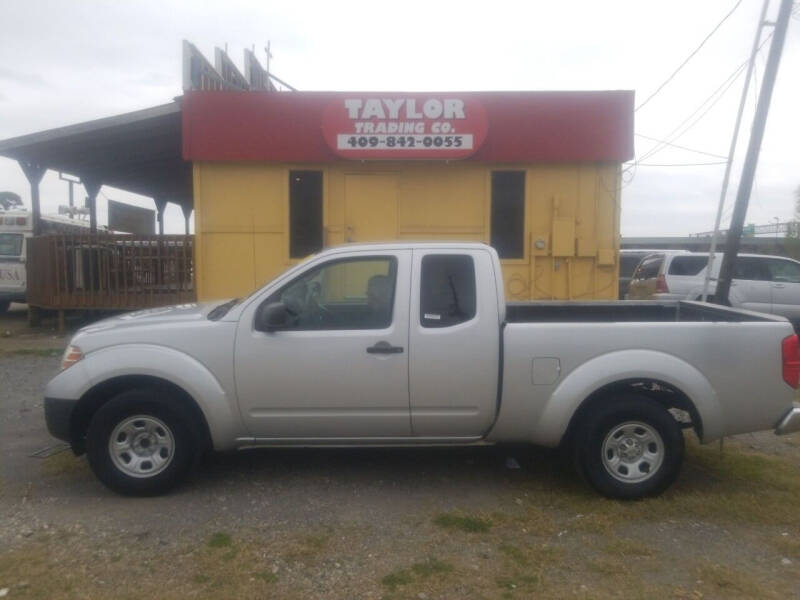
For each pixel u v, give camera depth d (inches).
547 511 205.8
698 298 571.5
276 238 498.6
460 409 212.8
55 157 611.5
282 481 227.8
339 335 210.7
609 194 490.6
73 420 213.8
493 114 477.4
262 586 161.2
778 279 581.9
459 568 170.7
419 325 211.3
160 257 522.6
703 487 226.1
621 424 211.3
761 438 283.3
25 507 205.5
